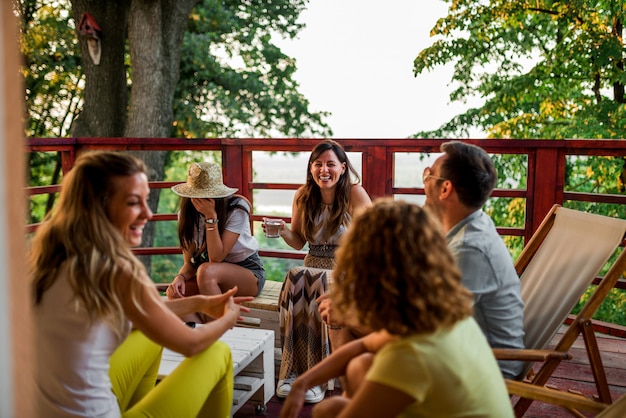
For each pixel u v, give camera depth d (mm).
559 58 8828
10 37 708
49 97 11711
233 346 2518
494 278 1924
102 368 1598
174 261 15008
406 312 1280
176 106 11438
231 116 11539
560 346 2141
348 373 1580
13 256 711
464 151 1984
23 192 738
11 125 709
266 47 11891
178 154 13578
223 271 2998
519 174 9250
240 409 2709
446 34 9523
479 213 2023
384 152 4043
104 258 1523
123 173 1567
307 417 2588
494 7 9148
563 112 9406
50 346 1535
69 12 11047
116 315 1543
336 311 1435
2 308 683
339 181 3025
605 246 2260
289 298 2760
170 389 1764
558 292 2322
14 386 719
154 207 9914
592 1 8688
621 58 8539
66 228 1533
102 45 9375
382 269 1299
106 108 9484
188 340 1691
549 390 1831
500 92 9367
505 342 1998
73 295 1514
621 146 3582
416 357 1256
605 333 3627
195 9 11039
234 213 3059
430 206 2045
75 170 1572
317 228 3072
